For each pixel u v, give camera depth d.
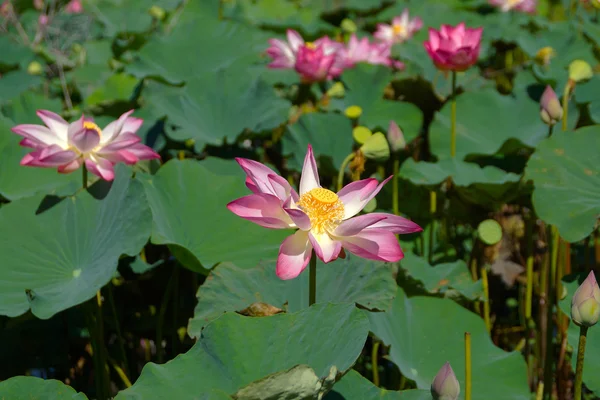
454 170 2.21
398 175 2.20
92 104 2.55
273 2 4.38
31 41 3.76
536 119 2.47
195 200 2.00
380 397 1.70
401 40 3.48
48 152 1.92
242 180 2.03
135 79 2.85
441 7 4.16
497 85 3.32
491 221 2.02
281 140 2.44
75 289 1.80
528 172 2.06
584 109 2.47
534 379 2.18
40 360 2.04
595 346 1.85
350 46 3.05
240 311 1.74
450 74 2.85
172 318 2.13
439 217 2.31
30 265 1.87
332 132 2.43
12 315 1.77
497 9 4.11
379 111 2.61
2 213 1.91
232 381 1.61
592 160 2.05
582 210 1.97
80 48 3.49
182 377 1.61
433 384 1.59
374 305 1.82
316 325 1.66
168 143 2.40
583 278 1.95
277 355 1.63
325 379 1.55
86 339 2.09
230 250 1.95
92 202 1.94
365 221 1.65
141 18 3.74
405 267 2.02
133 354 2.19
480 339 1.93
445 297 2.01
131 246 1.81
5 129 2.19
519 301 2.36
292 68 2.87
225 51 2.99
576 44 3.11
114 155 1.96
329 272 1.89
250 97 2.44
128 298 2.15
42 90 3.17
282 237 1.97
